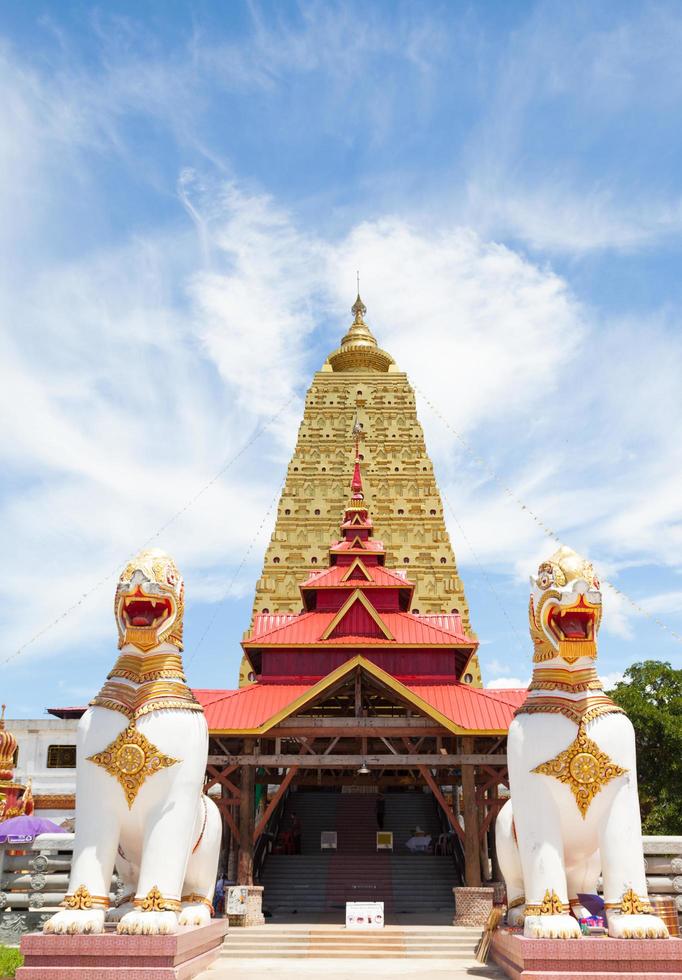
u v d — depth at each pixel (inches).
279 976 597.3
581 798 562.9
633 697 1696.6
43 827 973.2
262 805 1349.7
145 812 570.3
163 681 597.9
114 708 578.6
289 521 2536.9
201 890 652.7
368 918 909.2
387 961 737.0
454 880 1208.2
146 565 611.8
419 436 2763.3
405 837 1439.5
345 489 2605.8
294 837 1376.7
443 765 1087.6
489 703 1173.1
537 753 571.8
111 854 561.0
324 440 2751.0
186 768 575.5
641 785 1656.0
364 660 1105.4
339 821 1487.5
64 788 1967.3
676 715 1665.8
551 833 559.8
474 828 1058.7
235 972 616.4
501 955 631.2
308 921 1010.7
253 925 947.3
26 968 512.4
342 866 1252.5
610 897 544.4
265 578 2431.1
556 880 548.1
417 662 1296.8
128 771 564.7
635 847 549.6
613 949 515.5
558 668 599.2
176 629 623.8
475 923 940.6
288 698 1214.9
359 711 1119.0
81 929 526.0
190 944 567.2
